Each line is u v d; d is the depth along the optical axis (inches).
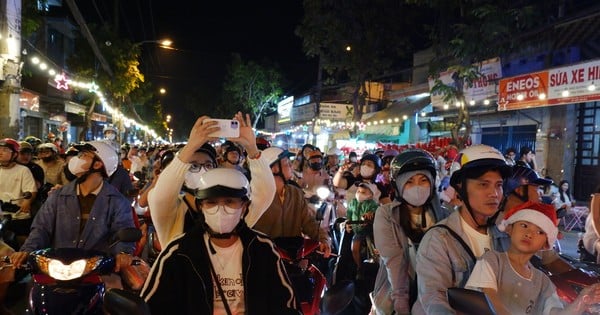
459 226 128.3
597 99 449.7
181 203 145.7
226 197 113.2
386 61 904.9
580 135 590.9
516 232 116.2
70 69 1063.0
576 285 154.3
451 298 100.7
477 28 533.6
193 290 113.7
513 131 684.1
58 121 1128.8
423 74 950.4
